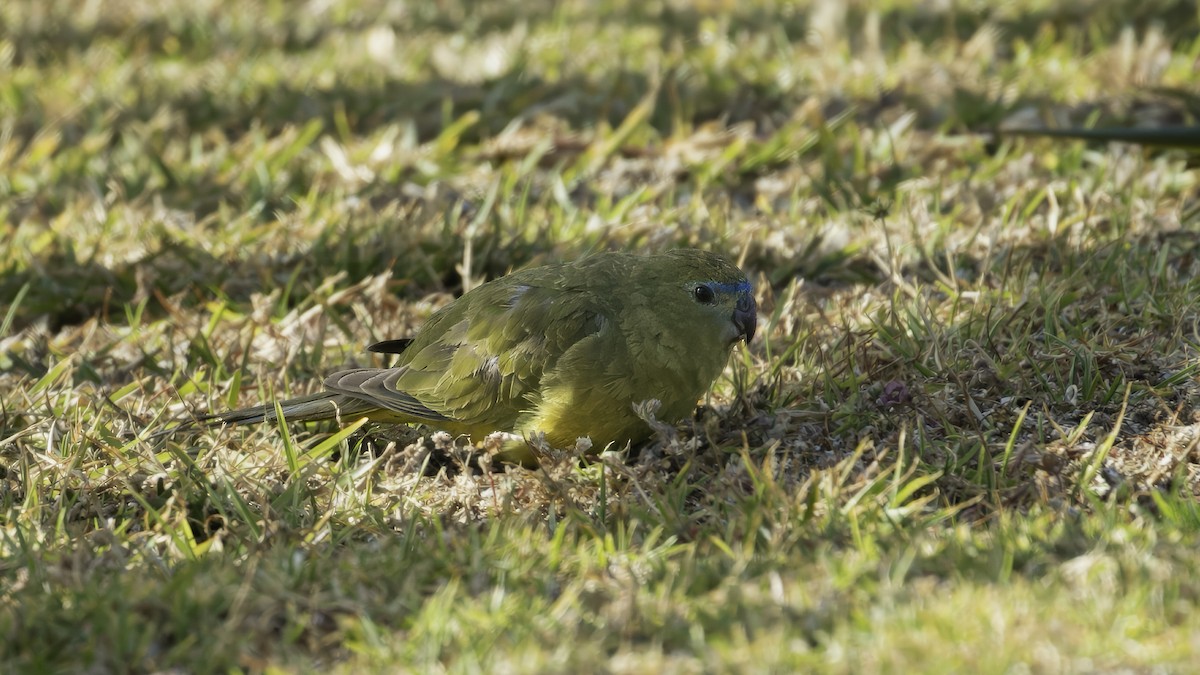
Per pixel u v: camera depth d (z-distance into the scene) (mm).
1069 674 6906
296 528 9641
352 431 10781
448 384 10828
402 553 9000
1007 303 12352
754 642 7406
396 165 17453
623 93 19578
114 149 19281
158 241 15656
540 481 10000
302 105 20141
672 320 10406
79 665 7820
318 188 16828
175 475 10508
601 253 11188
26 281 15016
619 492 9883
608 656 7629
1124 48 19203
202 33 24422
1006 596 7617
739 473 9812
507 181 16656
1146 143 14133
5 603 8422
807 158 17250
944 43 20938
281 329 13734
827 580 8109
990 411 10750
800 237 15109
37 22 25188
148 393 12414
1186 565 7812
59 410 11805
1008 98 18234
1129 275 12875
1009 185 15859
